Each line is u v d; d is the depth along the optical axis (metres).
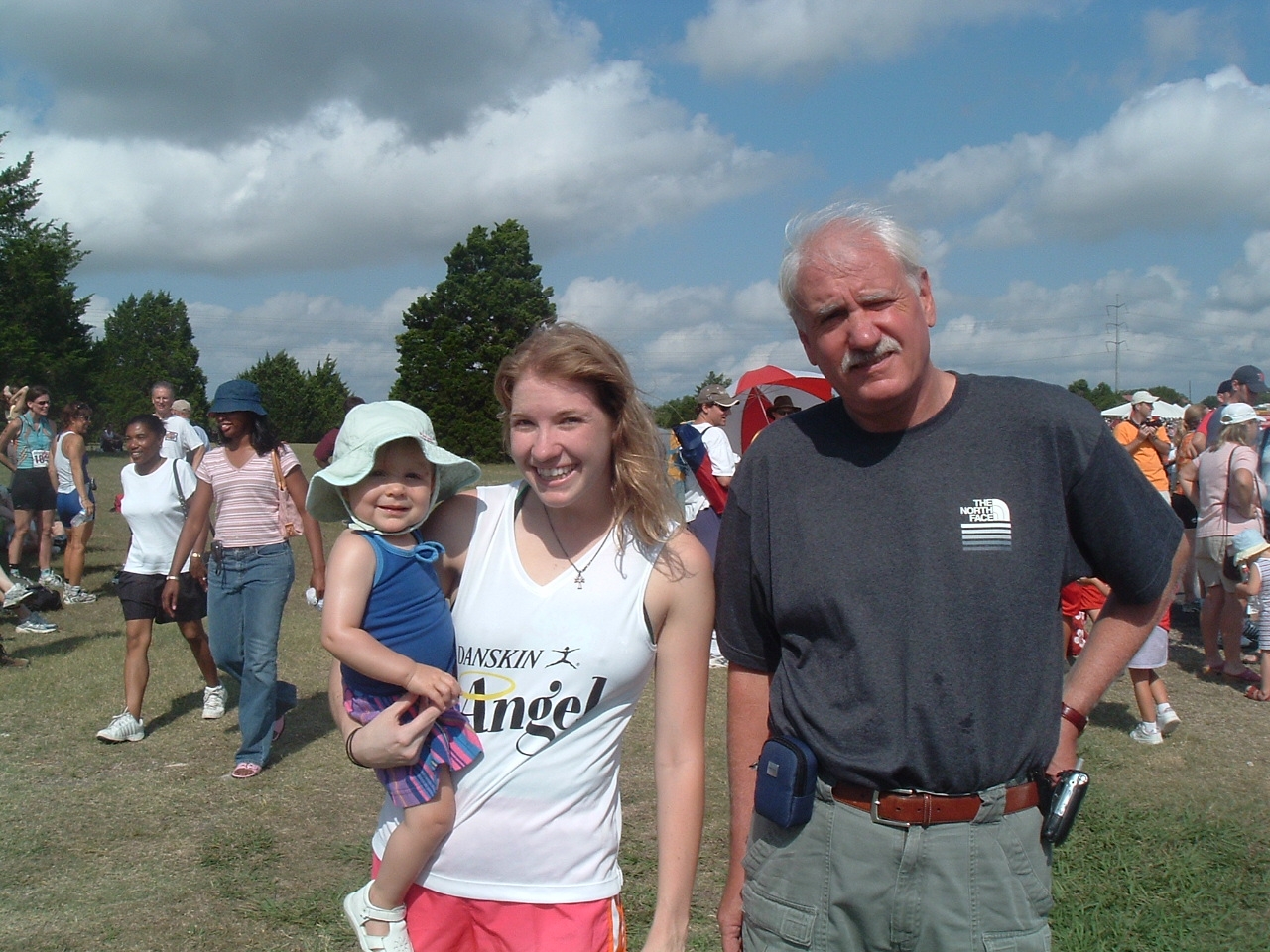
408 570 2.02
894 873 2.02
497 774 1.99
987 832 2.00
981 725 1.97
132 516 5.73
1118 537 2.02
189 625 5.96
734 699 2.36
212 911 3.79
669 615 2.04
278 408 88.50
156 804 4.83
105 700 6.51
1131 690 7.02
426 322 59.84
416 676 1.94
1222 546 7.11
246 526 5.21
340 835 4.50
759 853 2.23
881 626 2.02
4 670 7.20
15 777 5.17
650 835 4.49
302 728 6.04
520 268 61.19
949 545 2.00
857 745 2.03
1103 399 38.81
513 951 1.97
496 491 2.21
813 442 2.18
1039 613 2.00
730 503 2.28
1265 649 6.75
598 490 2.04
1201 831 4.42
